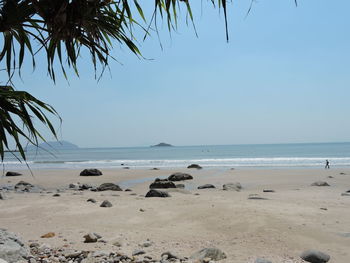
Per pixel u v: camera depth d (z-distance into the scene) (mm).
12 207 11719
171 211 10359
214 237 7363
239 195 15039
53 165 52656
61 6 2102
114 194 16516
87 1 2270
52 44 2482
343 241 6898
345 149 104438
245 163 49312
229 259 5785
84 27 2422
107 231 7938
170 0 2355
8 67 2338
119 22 2496
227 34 1893
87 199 13500
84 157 89875
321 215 9453
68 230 8031
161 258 5809
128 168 42406
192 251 6336
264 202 11820
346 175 27328
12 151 2082
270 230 7609
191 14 2492
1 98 2039
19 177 29156
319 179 24500
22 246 5852
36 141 2166
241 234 7484
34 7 2115
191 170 35906
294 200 12906
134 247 6562
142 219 9406
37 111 2168
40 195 15867
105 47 2629
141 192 18078
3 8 2096
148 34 2545
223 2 1868
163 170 36469
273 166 41375
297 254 6125
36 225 8680
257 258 5566
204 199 12945
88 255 5836
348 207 11148
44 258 5621
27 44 2396
